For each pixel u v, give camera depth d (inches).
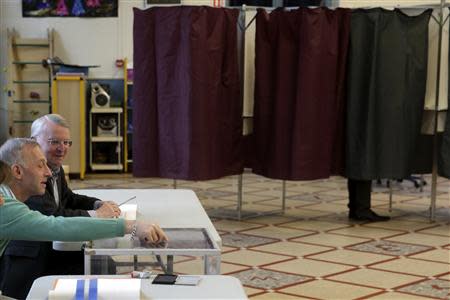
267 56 275.3
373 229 273.7
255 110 279.7
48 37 418.3
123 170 425.1
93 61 427.8
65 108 392.8
